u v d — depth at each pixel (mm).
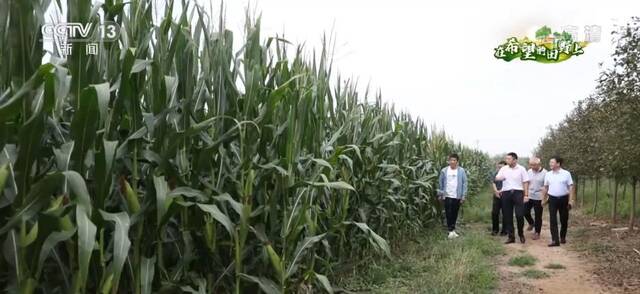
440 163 11594
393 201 6855
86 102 2090
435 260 7180
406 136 8953
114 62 2654
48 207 2229
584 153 14359
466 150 18766
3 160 2045
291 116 3535
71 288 2316
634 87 8070
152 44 3016
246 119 3381
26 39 2025
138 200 2934
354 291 5531
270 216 3600
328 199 5047
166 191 2660
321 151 4660
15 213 2096
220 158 3404
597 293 5887
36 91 2096
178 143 2781
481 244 8766
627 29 7973
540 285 6297
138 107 2705
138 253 2771
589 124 13852
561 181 9289
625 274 6684
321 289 4945
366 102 6605
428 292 5465
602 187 22594
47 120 2277
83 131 2145
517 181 9750
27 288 2146
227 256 3650
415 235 9430
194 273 3273
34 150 2055
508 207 9812
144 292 2641
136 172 2764
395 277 6246
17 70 2027
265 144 3578
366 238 6191
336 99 5688
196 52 3318
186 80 3025
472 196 18547
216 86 3299
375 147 6422
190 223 3209
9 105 1842
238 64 3594
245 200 3393
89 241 1968
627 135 8539
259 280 3422
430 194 10477
